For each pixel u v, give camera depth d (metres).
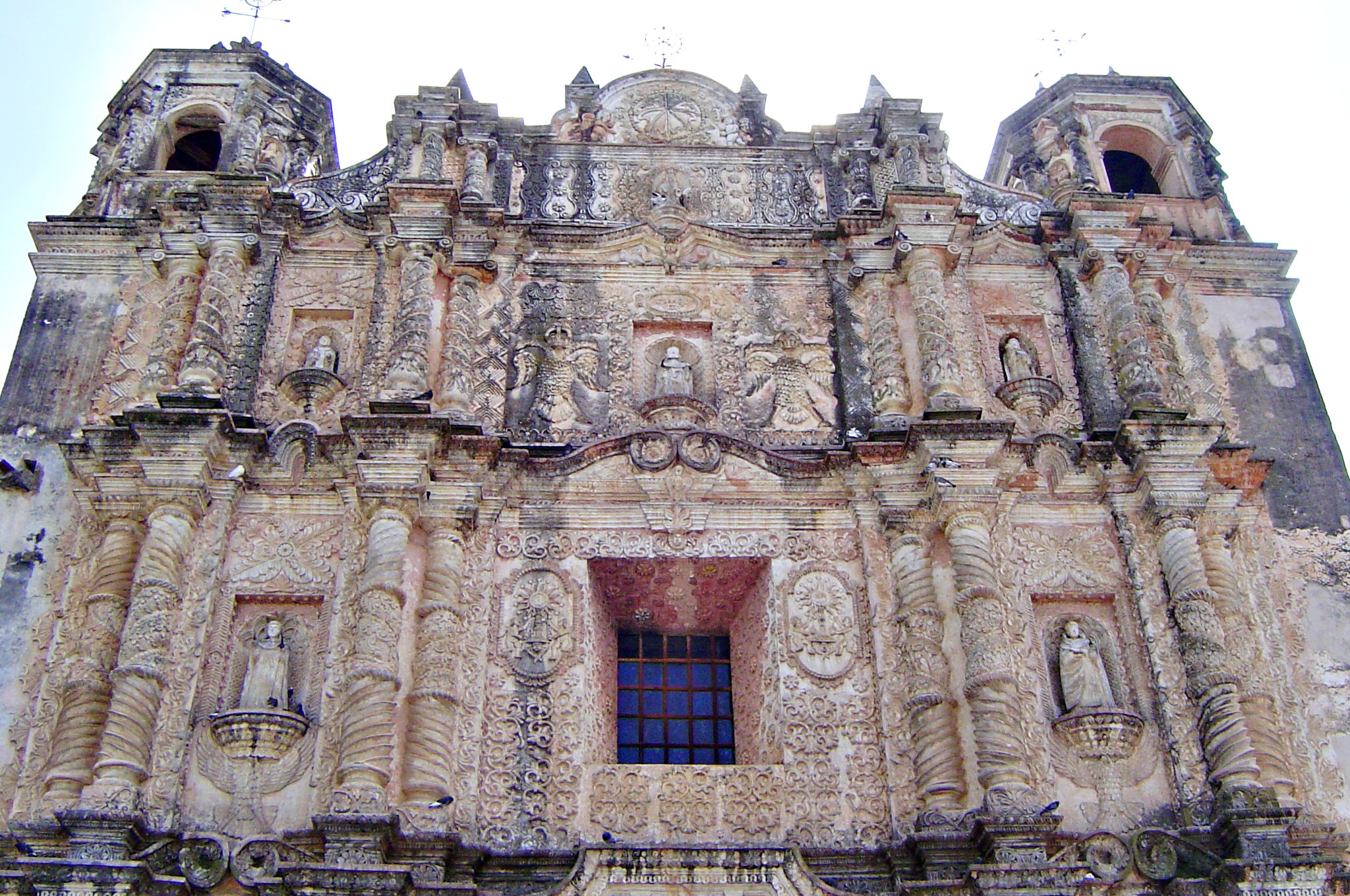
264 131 20.14
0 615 15.07
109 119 20.95
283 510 15.81
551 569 15.58
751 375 17.62
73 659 14.40
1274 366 18.30
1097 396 17.45
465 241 18.25
